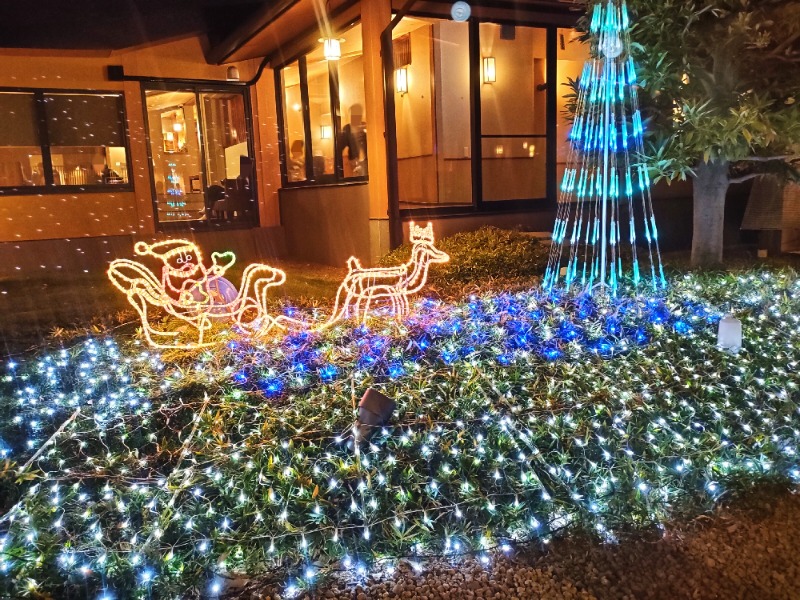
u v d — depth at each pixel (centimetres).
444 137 1109
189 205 1191
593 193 682
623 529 277
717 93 612
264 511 283
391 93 844
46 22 804
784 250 944
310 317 583
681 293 559
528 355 430
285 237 1179
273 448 327
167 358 484
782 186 728
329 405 379
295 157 1171
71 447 361
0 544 259
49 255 986
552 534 274
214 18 984
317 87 1120
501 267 731
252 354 463
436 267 718
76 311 679
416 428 353
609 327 480
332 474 312
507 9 935
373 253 901
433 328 494
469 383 391
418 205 1048
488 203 971
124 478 317
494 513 282
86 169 1026
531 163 1180
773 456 322
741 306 528
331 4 871
